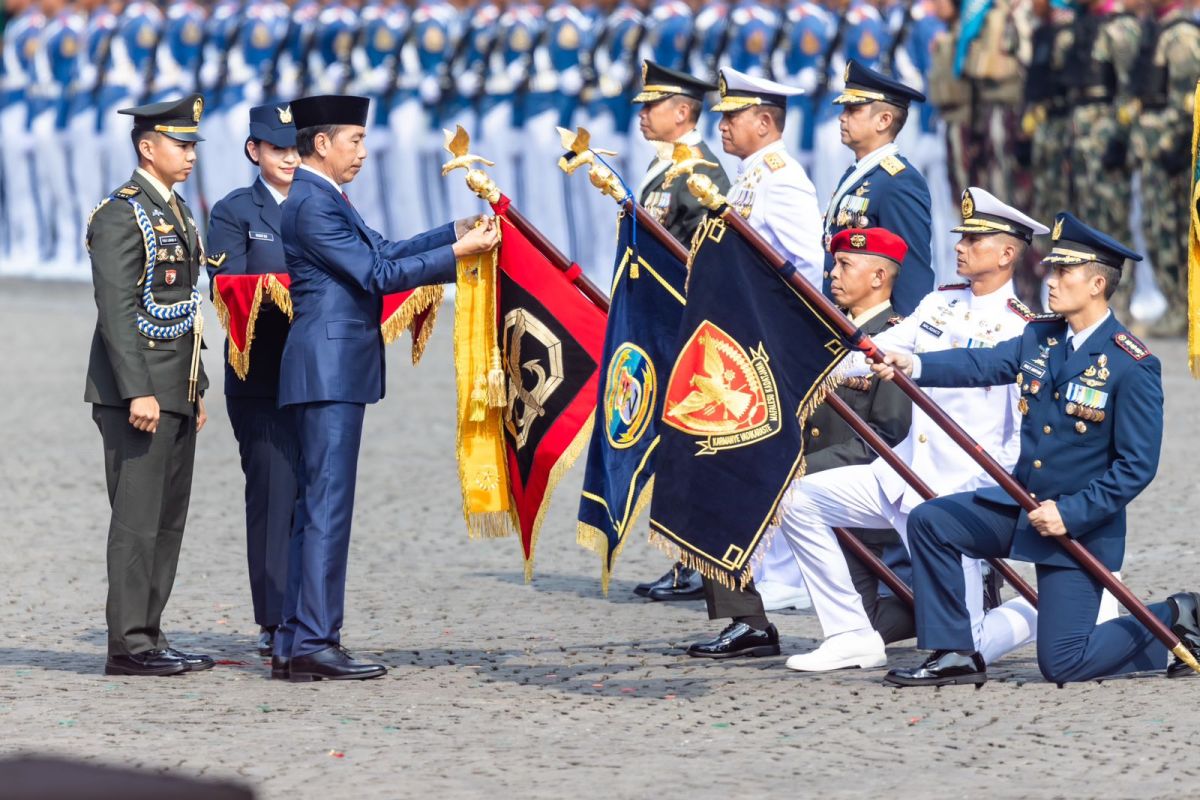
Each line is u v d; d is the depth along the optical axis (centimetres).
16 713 2405
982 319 2702
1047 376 2522
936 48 6244
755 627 2778
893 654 2809
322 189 2630
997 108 6162
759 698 2477
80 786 874
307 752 2186
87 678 2652
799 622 3095
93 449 4872
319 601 2620
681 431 2523
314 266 2628
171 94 8462
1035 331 2564
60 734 2278
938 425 2539
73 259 8938
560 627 3041
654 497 2538
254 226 2909
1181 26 5684
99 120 8669
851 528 2778
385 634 2980
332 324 2620
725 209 2512
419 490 4300
